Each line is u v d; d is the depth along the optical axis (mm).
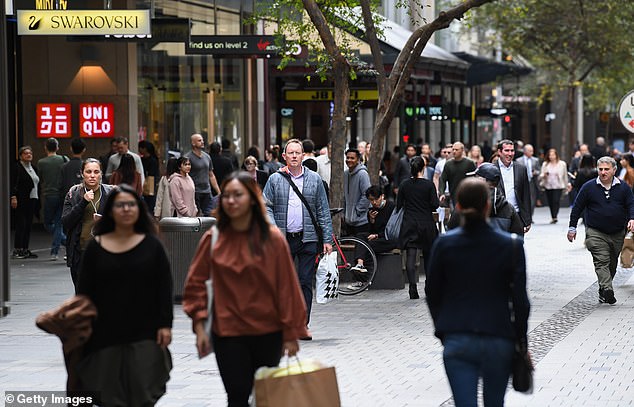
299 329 8789
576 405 11359
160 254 8906
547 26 54594
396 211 20297
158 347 8875
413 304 19484
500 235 8484
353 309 18875
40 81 33875
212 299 8812
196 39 28891
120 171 17609
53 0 23734
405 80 22625
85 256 8891
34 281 22188
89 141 33938
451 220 15812
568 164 58625
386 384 12508
